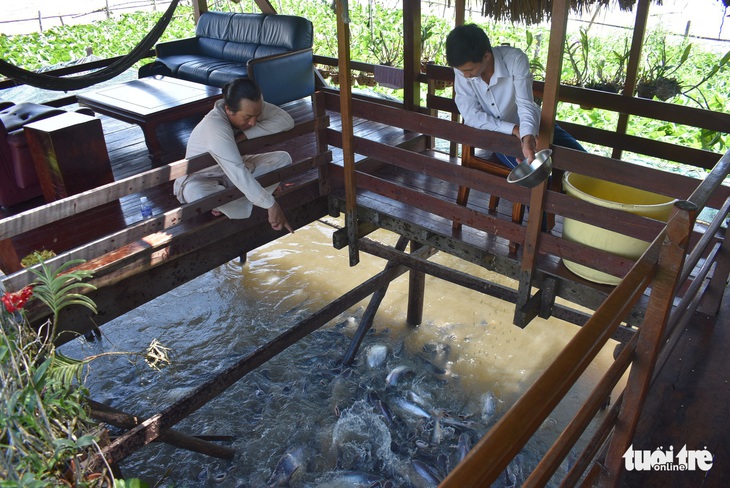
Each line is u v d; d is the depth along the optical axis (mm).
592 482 2291
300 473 4824
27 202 4605
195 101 5656
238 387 5711
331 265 7488
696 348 3277
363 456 4969
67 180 4184
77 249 3238
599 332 1569
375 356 6000
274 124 4008
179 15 14383
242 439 5164
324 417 5355
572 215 3309
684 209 1755
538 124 3104
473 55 3016
